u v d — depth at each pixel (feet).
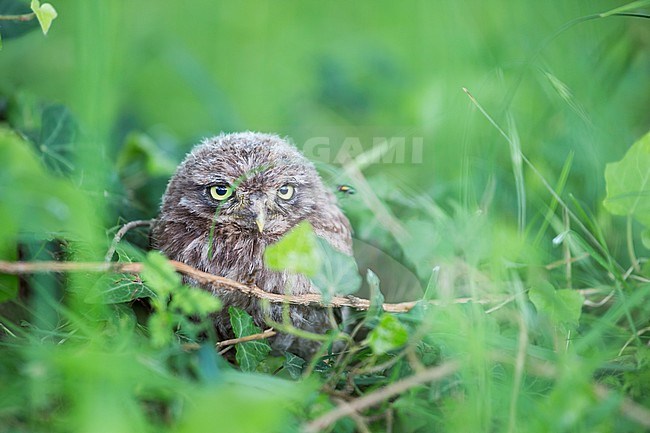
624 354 21.30
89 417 14.88
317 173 29.30
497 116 26.18
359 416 17.63
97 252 21.27
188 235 26.68
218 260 26.04
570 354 18.81
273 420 14.73
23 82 40.75
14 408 16.40
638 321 22.68
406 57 47.52
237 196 26.03
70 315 18.92
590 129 28.22
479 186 29.78
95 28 22.27
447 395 18.65
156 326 18.42
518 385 17.20
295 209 27.02
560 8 36.55
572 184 30.66
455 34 39.09
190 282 25.48
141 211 30.50
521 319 19.08
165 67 50.19
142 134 37.55
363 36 52.65
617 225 28.55
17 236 21.20
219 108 41.14
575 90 32.91
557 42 35.65
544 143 32.30
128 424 15.24
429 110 38.86
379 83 45.03
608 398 16.81
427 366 20.21
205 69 45.55
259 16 54.70
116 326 19.58
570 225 28.68
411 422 18.26
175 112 46.39
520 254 24.07
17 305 23.53
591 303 24.20
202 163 26.96
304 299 22.31
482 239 23.59
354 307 23.18
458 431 16.80
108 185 27.48
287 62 50.93
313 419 17.53
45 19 22.50
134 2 52.11
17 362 17.62
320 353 19.27
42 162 26.35
